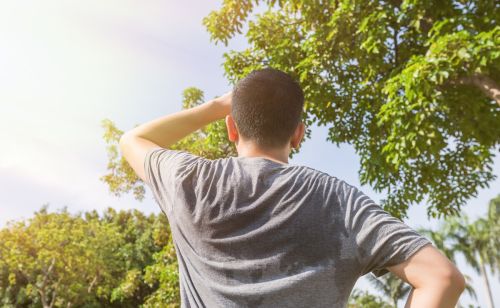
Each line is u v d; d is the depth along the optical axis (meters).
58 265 27.89
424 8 6.66
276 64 8.41
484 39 5.51
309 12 7.90
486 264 33.56
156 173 1.11
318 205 0.90
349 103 8.59
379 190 8.84
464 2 6.86
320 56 7.92
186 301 0.95
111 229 33.00
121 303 32.94
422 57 5.95
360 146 8.98
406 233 0.83
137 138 1.24
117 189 15.55
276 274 0.86
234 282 0.88
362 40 7.13
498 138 7.37
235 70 9.16
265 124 1.06
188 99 13.86
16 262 27.05
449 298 0.76
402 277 0.83
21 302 30.78
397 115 6.21
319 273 0.84
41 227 29.36
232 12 8.88
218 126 9.91
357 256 0.85
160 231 15.10
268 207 0.91
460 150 8.82
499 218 33.44
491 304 32.59
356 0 6.88
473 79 6.37
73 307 30.81
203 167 1.04
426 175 8.77
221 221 0.93
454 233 34.16
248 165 1.00
